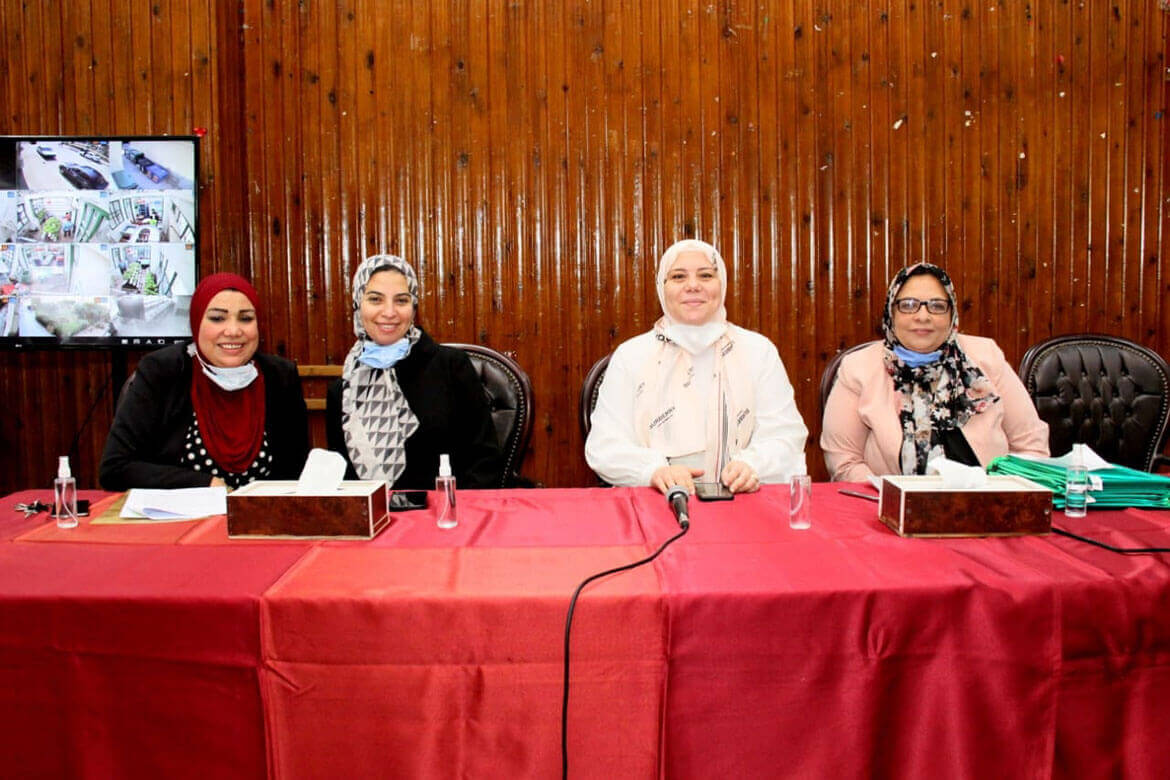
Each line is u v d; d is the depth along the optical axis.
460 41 3.07
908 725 1.01
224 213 3.05
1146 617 1.02
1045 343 2.67
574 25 3.08
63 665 1.01
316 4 3.06
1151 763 1.03
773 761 1.00
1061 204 3.21
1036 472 1.48
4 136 2.77
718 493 1.51
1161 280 3.26
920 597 0.99
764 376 2.02
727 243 3.14
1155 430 2.57
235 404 1.97
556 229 3.13
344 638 0.98
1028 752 1.01
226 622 0.98
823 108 3.12
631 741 1.00
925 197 3.17
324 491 1.26
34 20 3.00
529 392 2.31
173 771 1.01
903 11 3.12
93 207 2.79
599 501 1.51
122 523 1.35
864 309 3.18
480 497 1.56
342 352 3.16
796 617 0.99
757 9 3.10
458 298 3.15
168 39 3.00
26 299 2.79
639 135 3.11
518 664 0.98
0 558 1.15
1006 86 3.16
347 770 1.00
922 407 2.09
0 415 3.15
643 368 2.03
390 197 3.11
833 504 1.47
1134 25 3.18
